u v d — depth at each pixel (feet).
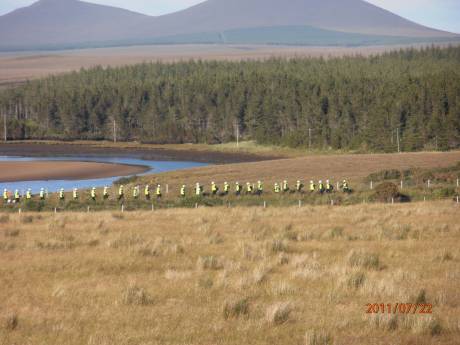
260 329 90.53
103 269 132.87
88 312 99.45
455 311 98.63
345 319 93.86
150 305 103.86
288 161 644.69
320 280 120.06
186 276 123.65
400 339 86.38
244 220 224.33
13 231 187.21
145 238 175.42
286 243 156.04
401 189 375.86
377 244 163.73
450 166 517.14
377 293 109.50
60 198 372.79
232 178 505.25
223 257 140.15
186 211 269.03
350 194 376.48
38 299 107.96
